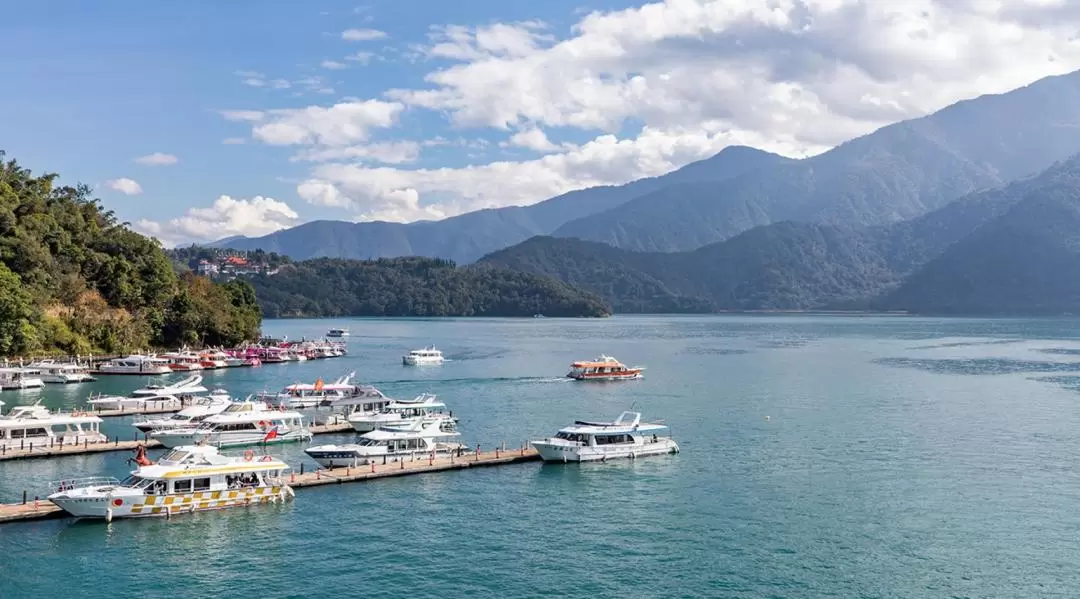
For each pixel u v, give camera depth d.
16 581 67.94
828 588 67.69
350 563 72.44
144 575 69.44
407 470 101.25
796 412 150.50
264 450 116.12
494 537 79.12
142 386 187.38
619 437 112.25
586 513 86.62
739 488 96.06
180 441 115.00
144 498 82.25
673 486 96.88
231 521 82.88
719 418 143.75
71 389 180.25
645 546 76.81
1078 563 72.81
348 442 121.81
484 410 153.38
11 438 109.44
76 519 81.38
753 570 71.31
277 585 67.75
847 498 91.75
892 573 70.69
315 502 89.69
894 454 113.31
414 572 70.56
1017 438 124.38
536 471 104.19
